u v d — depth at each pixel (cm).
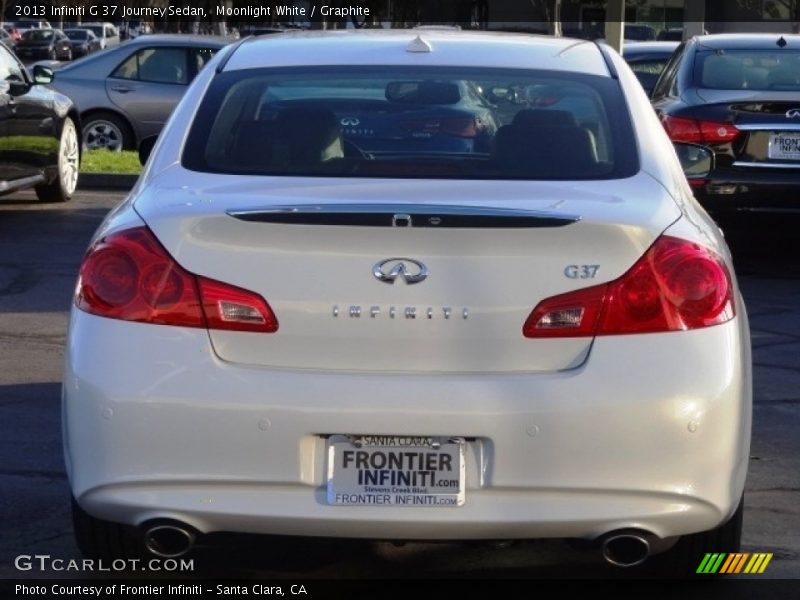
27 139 1188
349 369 375
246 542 475
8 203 1308
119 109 1708
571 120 451
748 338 411
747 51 1094
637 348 375
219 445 372
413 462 372
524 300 374
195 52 1730
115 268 384
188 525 378
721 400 376
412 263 374
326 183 411
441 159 437
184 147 439
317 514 372
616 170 429
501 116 453
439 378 372
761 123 974
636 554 383
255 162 433
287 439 370
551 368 375
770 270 1044
